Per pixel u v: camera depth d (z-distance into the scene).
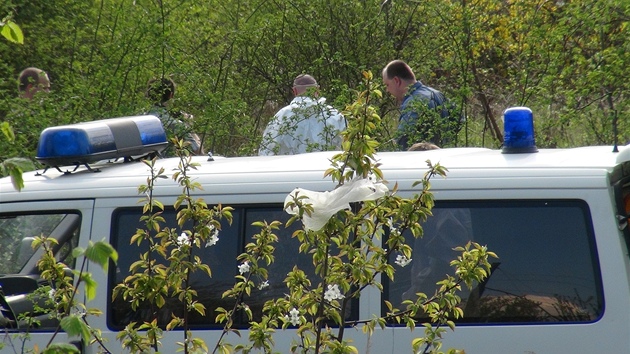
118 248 14.00
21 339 12.82
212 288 13.68
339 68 36.69
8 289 13.75
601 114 29.39
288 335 13.25
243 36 34.81
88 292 7.64
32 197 14.49
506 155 14.43
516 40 34.06
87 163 15.00
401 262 9.88
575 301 13.07
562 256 13.23
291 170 14.10
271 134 26.34
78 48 33.28
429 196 9.80
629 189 14.27
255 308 13.59
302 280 10.02
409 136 25.92
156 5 32.94
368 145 9.30
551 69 30.39
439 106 26.08
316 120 26.20
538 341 13.00
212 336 13.51
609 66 28.25
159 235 10.54
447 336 13.11
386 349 13.15
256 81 36.94
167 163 15.58
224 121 29.45
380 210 9.63
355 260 9.60
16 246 14.37
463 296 13.29
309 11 36.97
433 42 35.59
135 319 13.74
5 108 26.59
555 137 30.69
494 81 34.88
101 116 28.31
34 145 26.06
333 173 9.53
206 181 14.02
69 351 7.73
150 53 30.38
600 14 28.73
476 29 33.59
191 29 34.81
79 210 14.27
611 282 13.01
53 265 10.38
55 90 30.91
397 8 36.50
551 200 13.39
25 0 33.12
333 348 9.49
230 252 13.76
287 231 13.75
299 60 37.38
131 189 14.23
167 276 10.34
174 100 29.72
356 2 36.72
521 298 13.19
